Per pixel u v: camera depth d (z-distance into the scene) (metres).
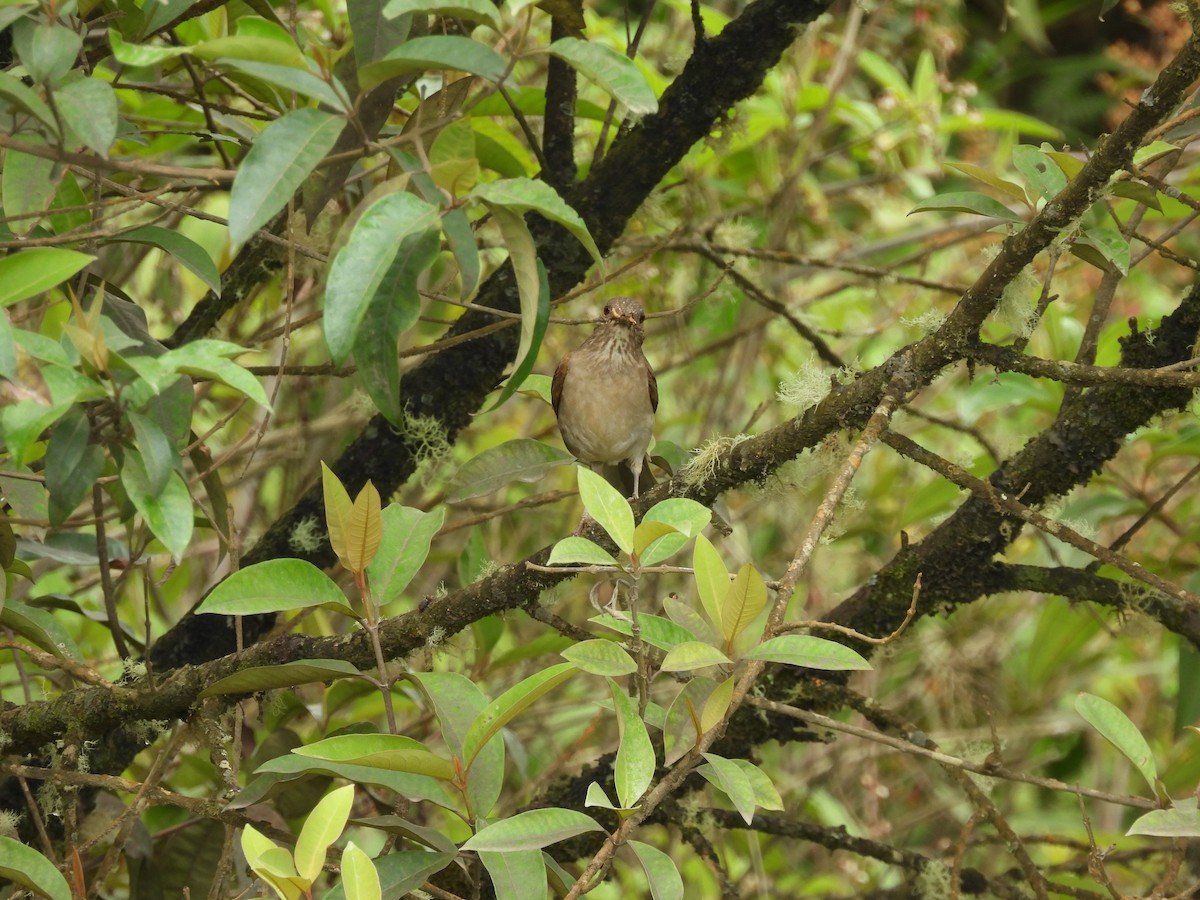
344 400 11.87
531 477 7.98
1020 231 6.18
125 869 9.81
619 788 5.10
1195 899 8.54
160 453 4.95
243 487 12.52
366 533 5.82
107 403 5.21
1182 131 7.12
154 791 6.23
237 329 10.66
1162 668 14.52
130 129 7.30
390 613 12.85
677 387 15.37
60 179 6.01
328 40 10.45
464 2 4.90
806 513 13.70
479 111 9.45
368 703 10.07
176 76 9.75
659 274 12.68
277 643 6.83
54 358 4.84
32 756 7.63
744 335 12.48
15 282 5.05
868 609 8.24
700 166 12.08
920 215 16.00
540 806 8.58
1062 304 11.84
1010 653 14.16
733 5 14.41
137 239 6.00
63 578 10.91
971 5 19.34
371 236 4.98
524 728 12.23
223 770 6.33
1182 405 7.34
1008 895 8.55
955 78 17.28
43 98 5.83
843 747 13.70
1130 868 9.65
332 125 5.16
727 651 5.26
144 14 6.53
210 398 11.69
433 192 5.48
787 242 13.63
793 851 13.84
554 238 9.07
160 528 5.08
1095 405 7.48
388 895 5.53
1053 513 7.96
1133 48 18.73
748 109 12.02
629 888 12.45
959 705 13.38
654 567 5.30
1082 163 6.21
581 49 5.09
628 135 9.07
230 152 9.72
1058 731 13.73
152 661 8.41
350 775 5.54
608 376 10.44
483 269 11.32
